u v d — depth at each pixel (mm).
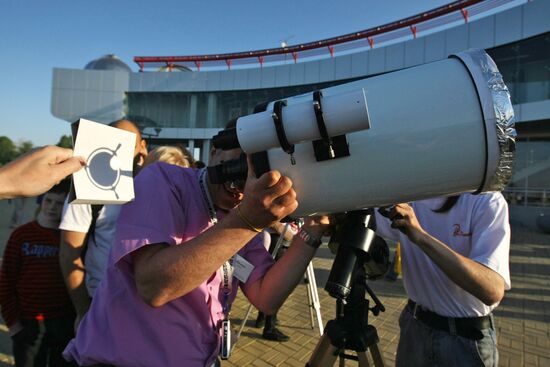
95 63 30156
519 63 15422
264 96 25375
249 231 846
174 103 27391
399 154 840
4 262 2059
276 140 805
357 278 1327
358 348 1345
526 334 3854
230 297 1327
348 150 848
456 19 18578
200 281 881
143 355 1067
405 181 861
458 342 1482
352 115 739
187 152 2564
